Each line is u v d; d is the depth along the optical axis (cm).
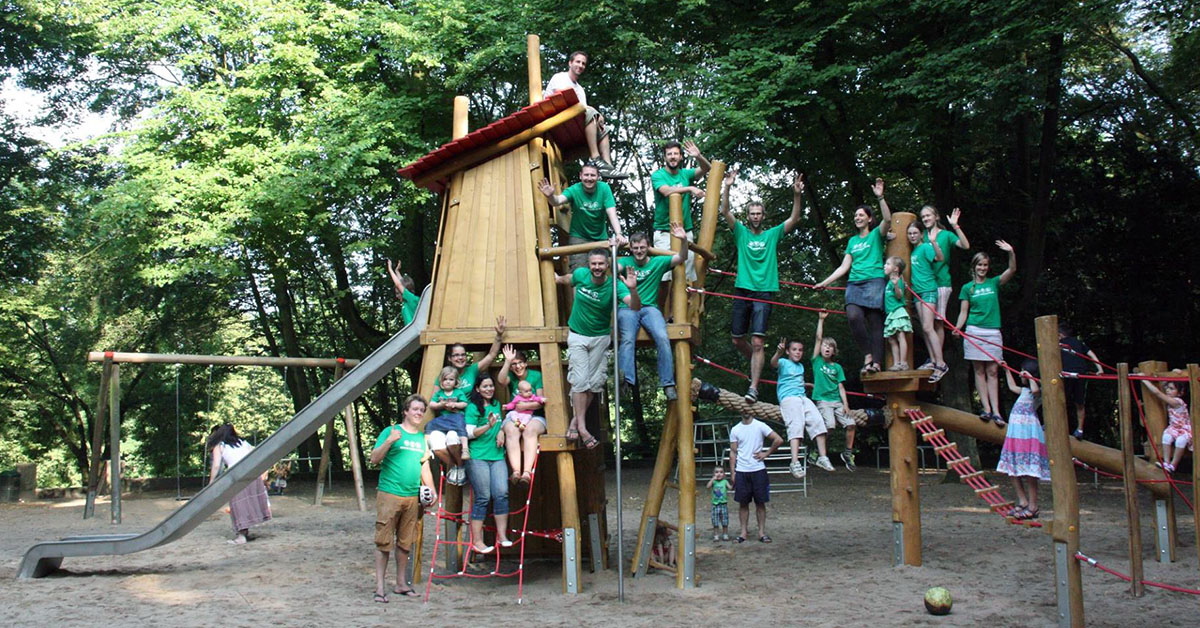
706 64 1950
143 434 3406
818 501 1833
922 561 1077
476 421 959
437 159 1031
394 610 852
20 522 1730
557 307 1024
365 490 2327
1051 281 2627
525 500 1152
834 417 1097
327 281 2902
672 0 1966
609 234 1087
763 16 1983
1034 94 1781
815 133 2039
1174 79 2403
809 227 2684
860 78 1966
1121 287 2691
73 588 976
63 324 3083
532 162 1026
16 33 2459
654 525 1022
